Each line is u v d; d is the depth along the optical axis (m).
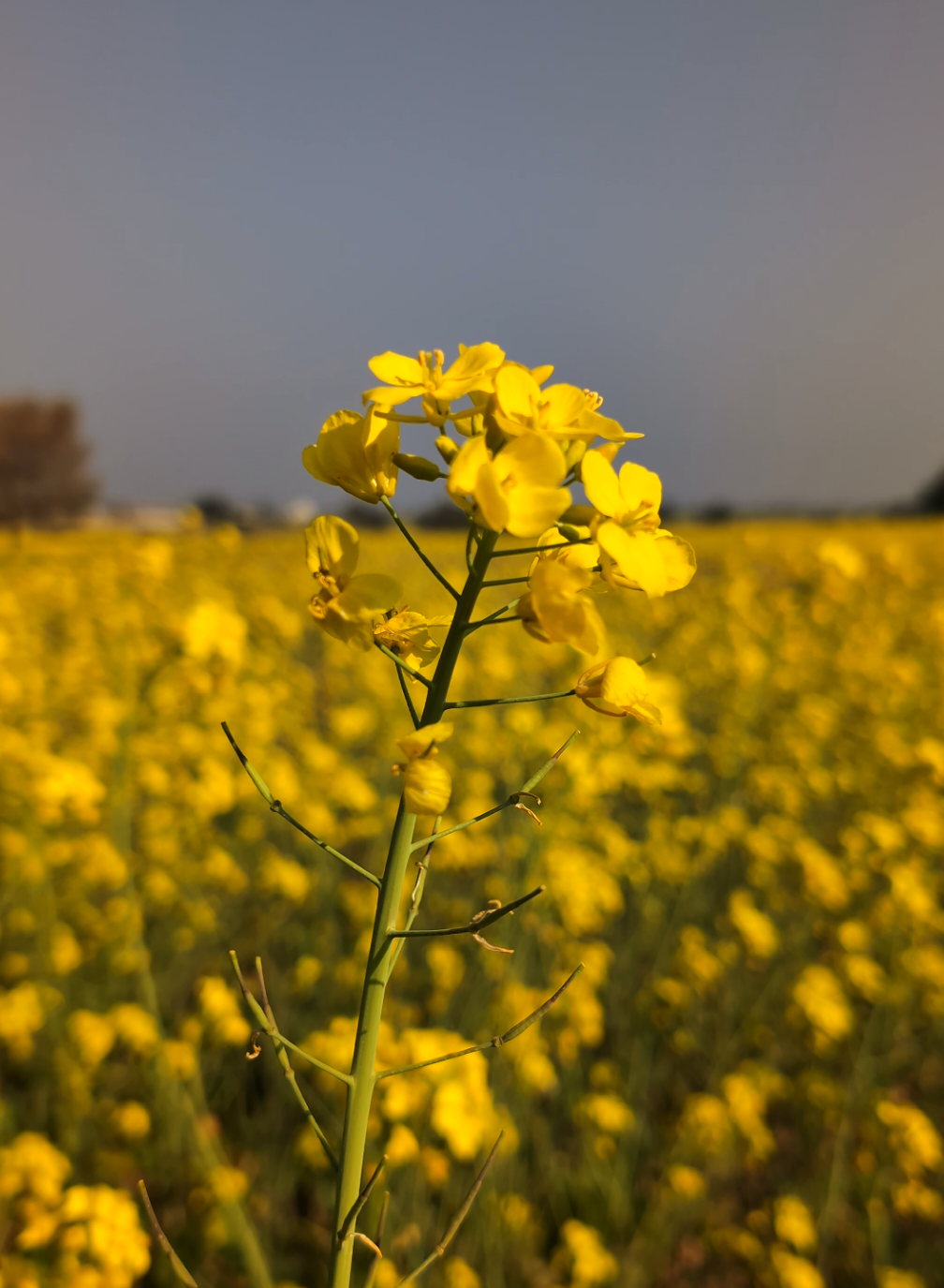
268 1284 2.72
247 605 9.39
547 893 4.02
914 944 4.50
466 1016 3.95
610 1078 3.79
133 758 4.47
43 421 38.72
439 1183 3.07
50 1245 2.51
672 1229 3.40
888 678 8.01
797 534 26.34
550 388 1.27
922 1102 4.13
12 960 4.06
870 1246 3.42
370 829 5.02
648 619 10.99
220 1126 3.69
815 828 6.34
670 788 6.11
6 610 7.57
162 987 4.25
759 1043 4.11
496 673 7.02
